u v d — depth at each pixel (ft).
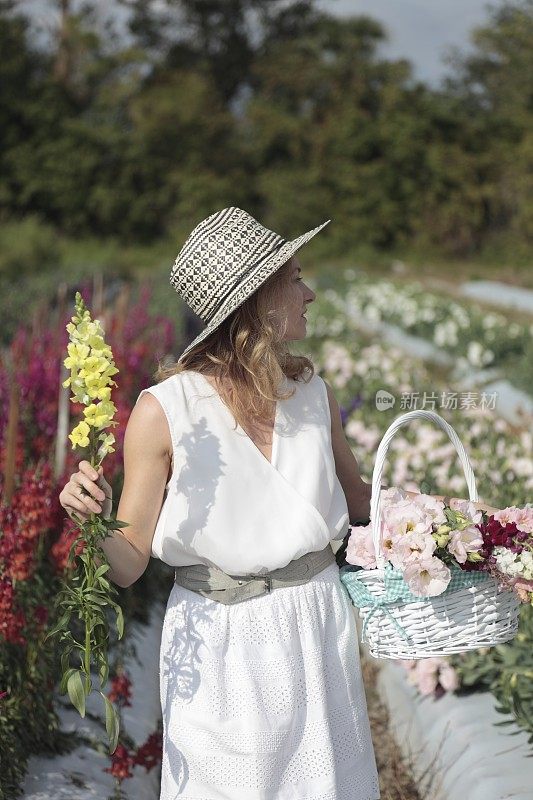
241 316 6.95
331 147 128.77
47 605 11.32
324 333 45.75
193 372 7.03
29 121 127.24
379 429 20.13
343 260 121.08
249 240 6.99
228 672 6.64
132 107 133.49
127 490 6.81
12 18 135.85
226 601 6.73
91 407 6.44
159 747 10.23
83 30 139.74
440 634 6.95
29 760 10.36
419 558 6.66
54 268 86.43
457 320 44.42
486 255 122.01
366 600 6.98
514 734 11.39
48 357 22.26
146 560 6.86
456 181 123.75
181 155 131.13
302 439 7.06
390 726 13.24
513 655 11.80
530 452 17.20
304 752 6.59
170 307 46.06
